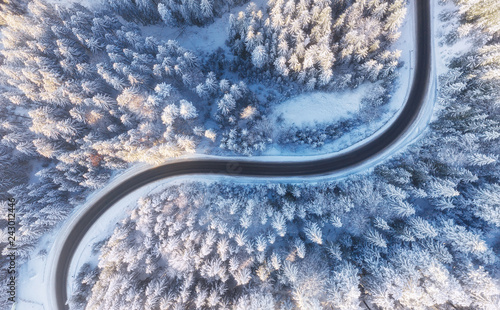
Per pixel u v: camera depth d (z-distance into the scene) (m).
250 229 38.34
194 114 40.31
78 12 44.19
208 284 36.88
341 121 44.72
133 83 40.41
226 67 50.06
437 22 44.03
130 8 48.03
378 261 33.41
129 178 45.59
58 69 43.84
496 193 32.97
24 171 44.97
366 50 39.41
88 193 45.31
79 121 42.22
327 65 39.09
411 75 43.84
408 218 35.72
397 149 42.22
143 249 38.44
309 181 43.12
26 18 46.06
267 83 46.72
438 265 30.55
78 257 43.97
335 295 31.06
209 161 45.25
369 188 37.72
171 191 43.47
